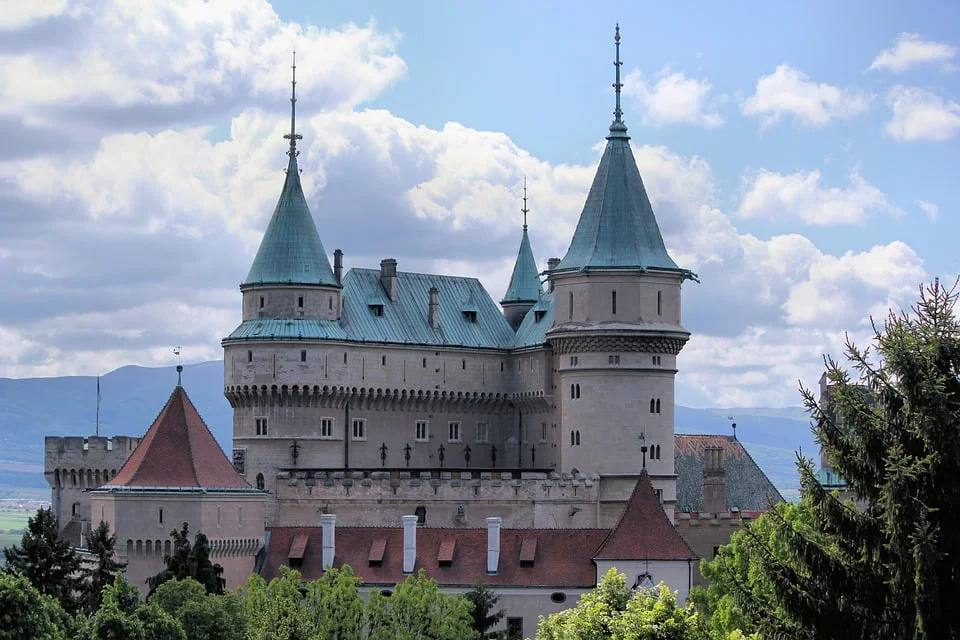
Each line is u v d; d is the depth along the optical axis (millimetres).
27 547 139500
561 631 105250
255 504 168875
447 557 165750
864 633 85125
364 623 142750
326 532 167750
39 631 109438
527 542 166750
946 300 87375
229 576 165875
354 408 197000
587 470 191250
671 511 192125
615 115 198500
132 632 113812
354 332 197875
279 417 191875
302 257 194375
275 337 190875
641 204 196375
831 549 88312
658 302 192875
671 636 100500
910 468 83000
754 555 90125
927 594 81750
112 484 164625
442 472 188250
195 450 167625
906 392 85125
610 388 191125
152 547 162000
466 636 143250
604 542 165750
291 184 196875
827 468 177875
